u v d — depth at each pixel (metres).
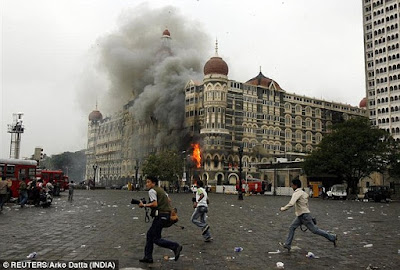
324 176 67.62
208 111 100.94
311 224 11.49
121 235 14.00
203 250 11.36
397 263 9.68
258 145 107.06
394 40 117.94
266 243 12.80
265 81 114.31
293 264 9.48
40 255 10.05
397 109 115.56
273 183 82.31
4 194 24.19
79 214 22.91
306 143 118.69
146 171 88.38
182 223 18.89
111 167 143.62
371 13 125.38
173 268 8.86
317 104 123.62
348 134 60.34
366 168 60.34
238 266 9.19
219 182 100.00
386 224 19.25
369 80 124.94
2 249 10.86
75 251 10.68
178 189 90.00
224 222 19.77
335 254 10.84
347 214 26.08
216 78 100.62
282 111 114.38
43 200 29.08
